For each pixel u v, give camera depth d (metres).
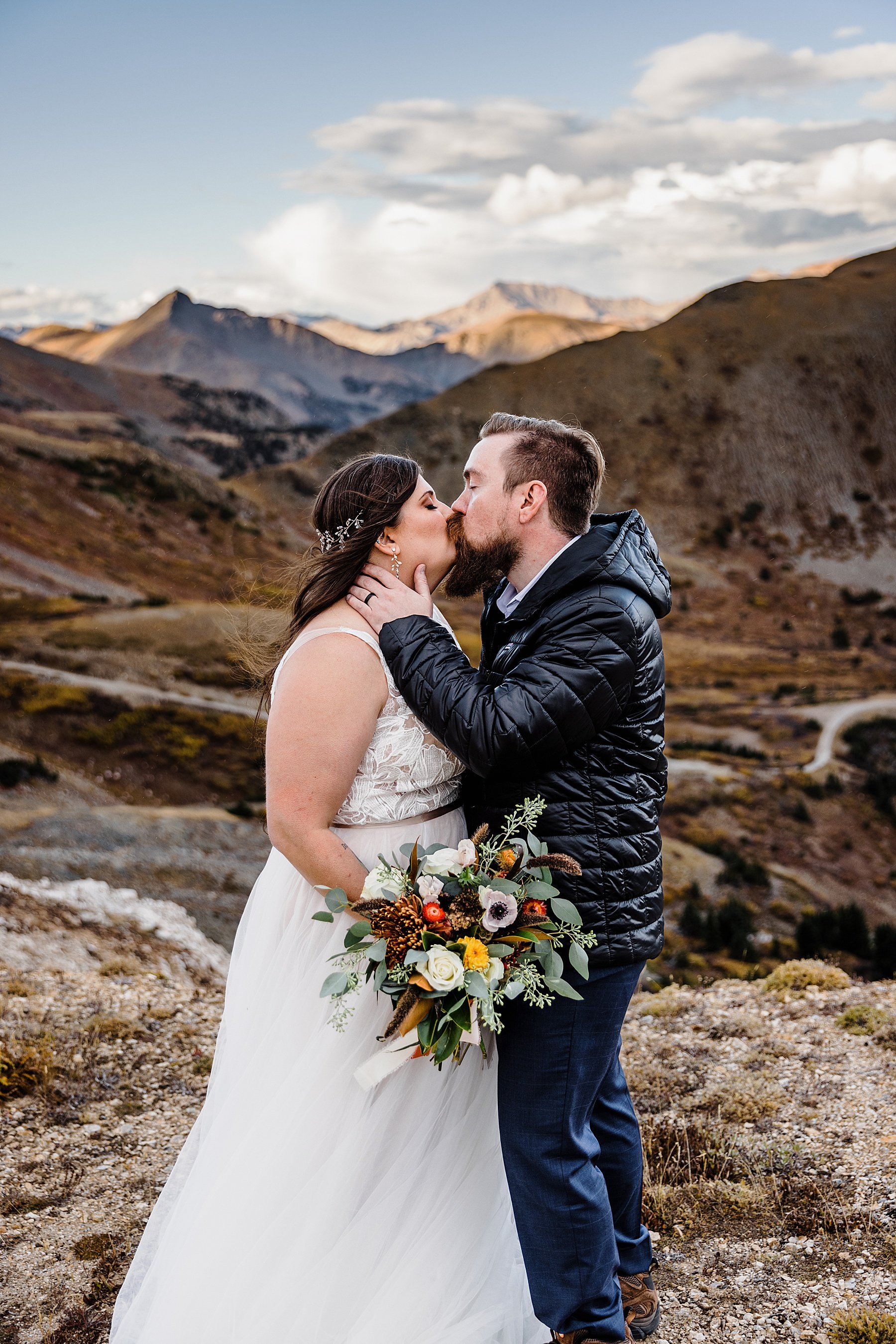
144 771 45.59
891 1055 3.89
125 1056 4.25
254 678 2.33
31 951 11.36
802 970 4.93
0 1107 3.73
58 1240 2.93
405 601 2.09
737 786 60.72
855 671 99.12
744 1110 3.51
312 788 2.01
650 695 2.08
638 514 2.28
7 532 92.81
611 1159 2.38
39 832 29.83
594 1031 2.12
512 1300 2.35
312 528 2.27
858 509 147.12
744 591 128.62
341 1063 2.19
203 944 15.68
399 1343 2.12
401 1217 2.21
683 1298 2.60
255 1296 2.11
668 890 44.88
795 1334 2.42
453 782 2.32
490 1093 2.35
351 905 2.03
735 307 178.62
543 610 2.06
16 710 48.59
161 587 93.88
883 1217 2.84
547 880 1.98
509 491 2.12
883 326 169.62
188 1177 2.47
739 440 153.88
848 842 56.75
